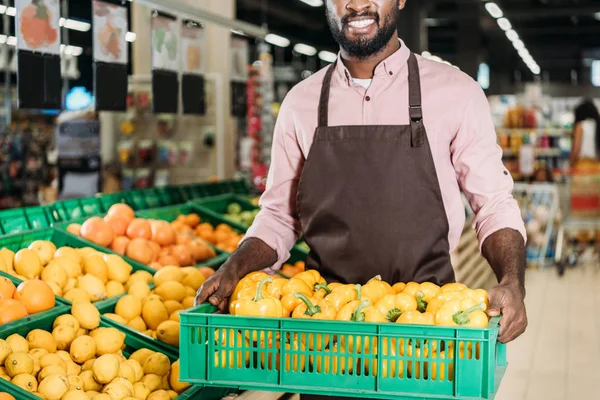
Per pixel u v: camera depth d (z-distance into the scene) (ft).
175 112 18.92
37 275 11.69
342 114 8.09
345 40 7.86
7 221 13.92
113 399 8.63
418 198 7.77
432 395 6.14
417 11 39.29
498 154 7.95
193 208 19.61
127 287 12.71
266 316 6.83
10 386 7.91
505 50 108.37
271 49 88.79
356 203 7.86
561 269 34.06
